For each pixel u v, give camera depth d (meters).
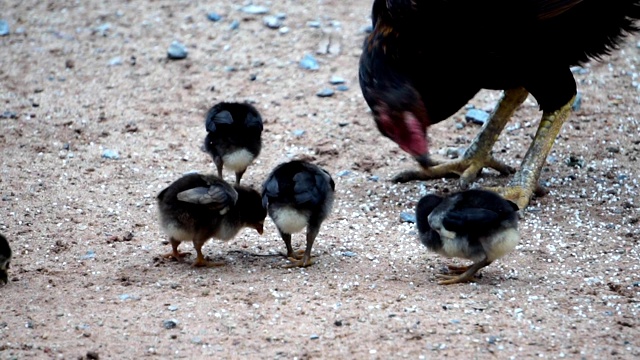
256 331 9.38
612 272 10.88
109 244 11.77
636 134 15.10
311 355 8.91
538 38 11.52
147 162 14.38
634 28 12.55
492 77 11.98
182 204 10.61
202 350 9.02
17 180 13.58
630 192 13.17
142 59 18.06
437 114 12.32
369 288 10.40
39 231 12.08
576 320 9.62
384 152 14.85
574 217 12.45
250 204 11.17
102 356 8.92
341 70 17.67
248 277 10.73
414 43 11.39
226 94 16.80
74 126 15.53
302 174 10.73
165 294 10.26
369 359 8.81
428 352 8.93
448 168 13.75
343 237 12.00
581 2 11.52
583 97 16.48
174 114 16.09
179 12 19.92
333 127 15.66
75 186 13.48
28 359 8.87
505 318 9.62
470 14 11.05
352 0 20.53
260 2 20.31
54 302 10.07
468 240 10.23
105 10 20.05
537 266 11.08
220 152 13.01
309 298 10.12
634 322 9.60
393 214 12.75
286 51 18.36
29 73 17.47
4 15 19.73
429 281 10.62
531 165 12.69
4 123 15.52
